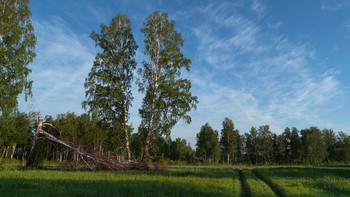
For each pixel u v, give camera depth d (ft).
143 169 79.10
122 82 92.73
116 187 31.09
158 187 32.55
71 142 72.90
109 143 88.63
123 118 90.02
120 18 98.63
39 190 27.63
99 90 89.30
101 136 139.74
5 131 73.67
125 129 89.40
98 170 69.51
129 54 96.94
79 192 26.68
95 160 70.44
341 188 38.45
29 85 73.26
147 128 92.27
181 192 29.37
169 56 95.25
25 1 79.25
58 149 72.59
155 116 91.04
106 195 25.73
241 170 95.81
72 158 70.74
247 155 300.40
